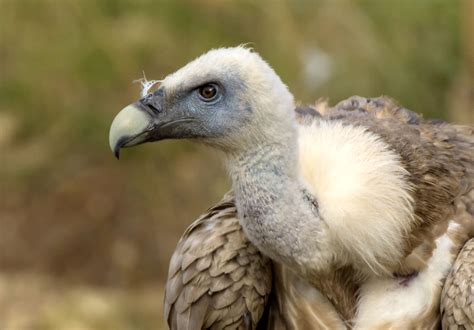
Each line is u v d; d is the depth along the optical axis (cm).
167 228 1355
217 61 645
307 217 640
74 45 1421
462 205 678
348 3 1384
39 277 1340
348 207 637
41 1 1452
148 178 1375
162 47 1392
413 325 666
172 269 702
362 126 686
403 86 1345
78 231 1380
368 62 1355
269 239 646
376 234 642
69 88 1423
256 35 1386
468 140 723
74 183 1406
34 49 1444
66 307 1280
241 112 641
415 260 667
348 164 650
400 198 650
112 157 1399
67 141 1419
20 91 1443
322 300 683
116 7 1438
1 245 1373
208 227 698
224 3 1397
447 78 1342
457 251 669
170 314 705
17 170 1412
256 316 697
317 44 1368
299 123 705
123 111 654
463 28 1335
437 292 666
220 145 652
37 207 1398
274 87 639
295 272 664
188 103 649
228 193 750
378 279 673
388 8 1384
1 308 1279
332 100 1329
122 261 1357
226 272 683
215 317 689
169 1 1414
